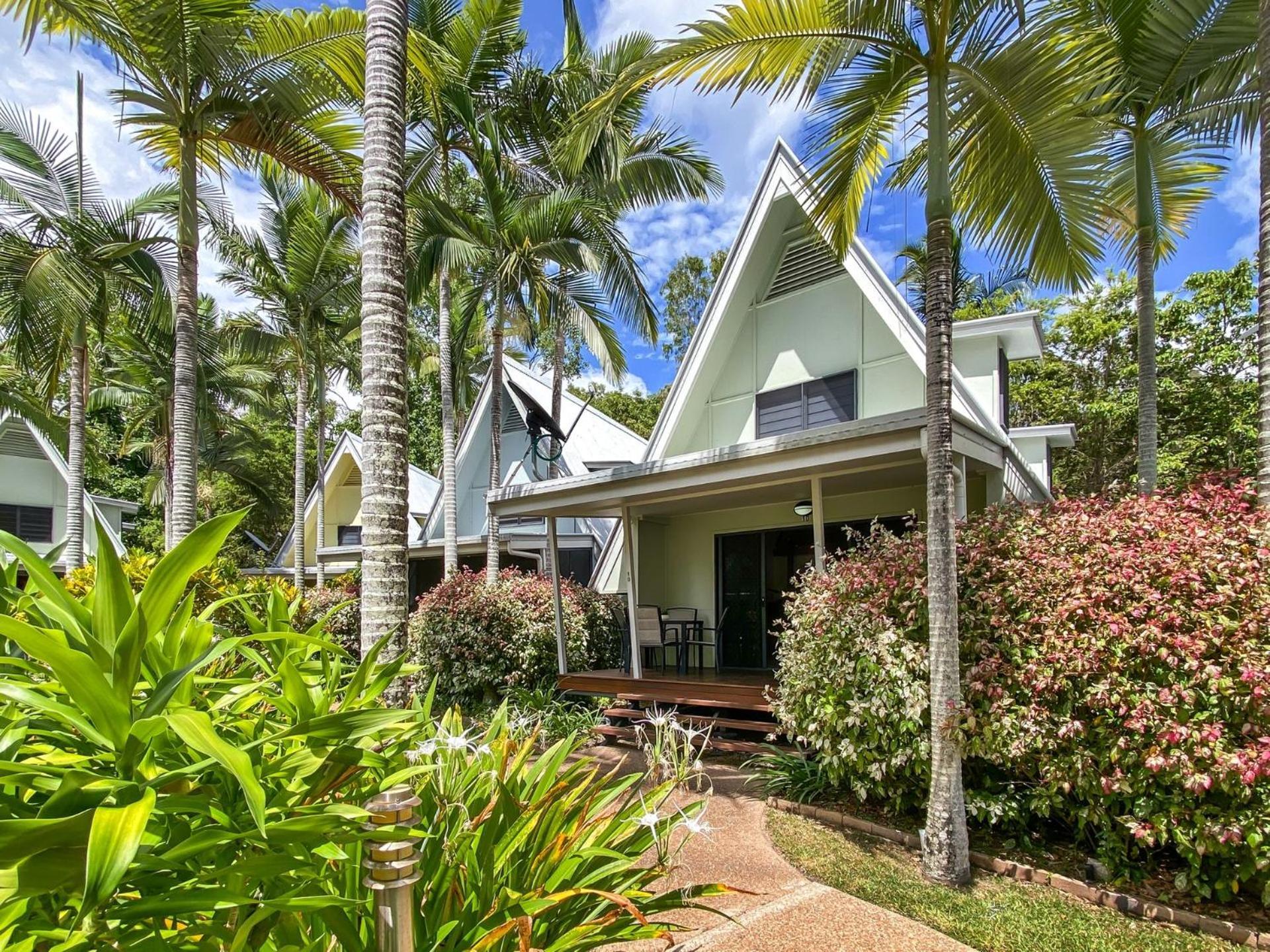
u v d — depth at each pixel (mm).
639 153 12641
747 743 7871
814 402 10273
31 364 11336
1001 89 5246
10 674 1989
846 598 5762
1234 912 3934
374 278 4582
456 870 2189
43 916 1558
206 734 1462
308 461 31453
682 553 12008
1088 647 4395
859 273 9266
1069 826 4984
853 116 5887
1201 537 4445
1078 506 5371
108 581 1707
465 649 10523
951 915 3980
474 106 11461
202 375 20297
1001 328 10023
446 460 13273
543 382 17172
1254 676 3783
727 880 4496
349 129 9273
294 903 1584
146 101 8609
